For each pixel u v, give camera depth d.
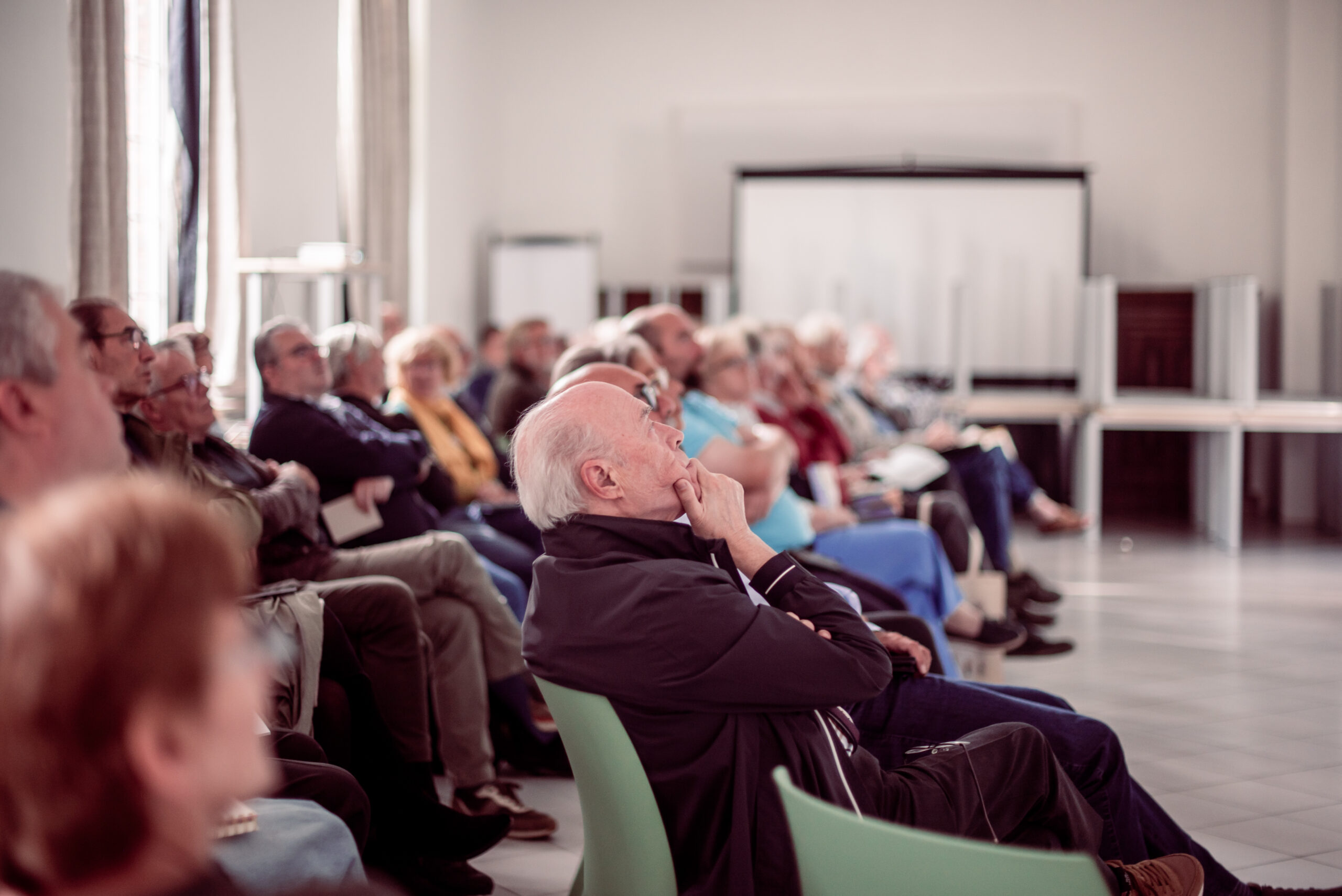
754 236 9.68
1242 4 9.41
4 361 1.40
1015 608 5.08
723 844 1.50
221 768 0.56
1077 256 9.38
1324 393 9.12
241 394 5.05
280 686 2.18
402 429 3.87
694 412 3.39
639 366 2.75
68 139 3.92
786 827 1.48
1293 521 8.95
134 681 0.53
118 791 0.54
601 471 1.59
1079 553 7.25
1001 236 9.45
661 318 3.56
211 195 4.79
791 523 3.37
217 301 4.85
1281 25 9.30
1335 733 3.54
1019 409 7.97
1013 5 9.73
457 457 4.32
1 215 3.67
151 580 0.54
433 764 3.11
